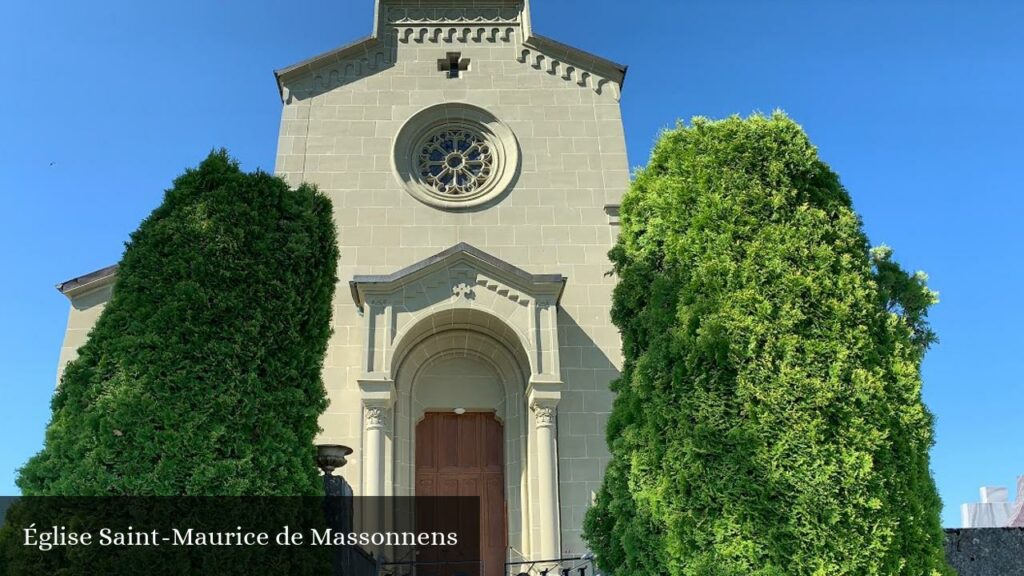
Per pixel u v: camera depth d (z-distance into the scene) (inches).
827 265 401.4
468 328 684.7
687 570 360.5
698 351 388.8
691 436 376.2
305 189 452.8
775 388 373.1
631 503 401.4
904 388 387.5
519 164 768.9
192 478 345.4
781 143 442.6
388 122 782.5
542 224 746.8
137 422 349.7
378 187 753.0
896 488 363.3
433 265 657.0
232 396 368.8
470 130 796.0
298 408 389.4
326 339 428.8
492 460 702.5
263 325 395.9
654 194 452.8
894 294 636.7
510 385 695.7
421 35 822.5
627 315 453.1
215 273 393.4
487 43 823.7
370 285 644.7
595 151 779.4
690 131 464.1
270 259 410.6
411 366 685.9
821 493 351.9
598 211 755.4
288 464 372.8
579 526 649.0
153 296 381.4
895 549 352.8
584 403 686.5
